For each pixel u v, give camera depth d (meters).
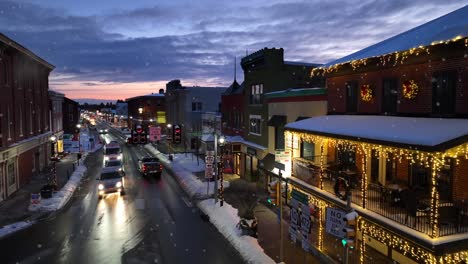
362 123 14.18
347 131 13.38
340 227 11.20
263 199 23.89
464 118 11.55
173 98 63.12
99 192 25.52
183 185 29.33
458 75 11.73
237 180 30.70
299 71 27.64
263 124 27.28
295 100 22.20
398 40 14.94
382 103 15.16
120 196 25.88
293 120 22.45
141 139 32.25
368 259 13.70
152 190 27.95
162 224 19.22
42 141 37.34
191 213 21.39
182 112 57.91
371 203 13.12
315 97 20.11
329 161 18.36
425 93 12.98
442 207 10.80
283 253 14.94
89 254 15.14
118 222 19.59
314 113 20.20
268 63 26.70
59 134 52.12
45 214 21.03
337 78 18.11
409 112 13.75
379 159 15.12
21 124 30.67
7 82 27.16
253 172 29.94
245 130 31.66
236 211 20.72
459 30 11.62
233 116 35.62
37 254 15.13
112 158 38.25
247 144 29.91
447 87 12.16
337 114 18.12
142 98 87.31
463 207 10.74
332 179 16.62
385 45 15.32
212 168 25.41
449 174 12.02
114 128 125.19
